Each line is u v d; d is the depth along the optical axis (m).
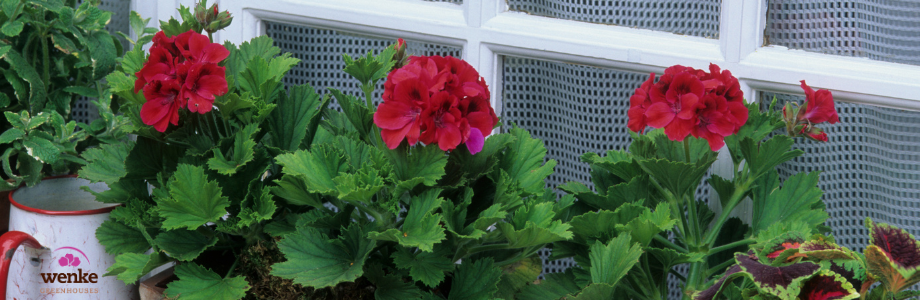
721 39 1.65
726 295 1.58
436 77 1.48
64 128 1.76
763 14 1.64
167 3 1.85
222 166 1.54
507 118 1.78
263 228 1.59
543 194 1.57
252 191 1.58
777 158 1.57
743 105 1.53
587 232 1.58
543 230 1.47
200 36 1.54
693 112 1.50
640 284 1.63
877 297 1.45
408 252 1.53
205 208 1.54
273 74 1.61
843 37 1.62
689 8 1.67
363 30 1.80
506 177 1.54
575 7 1.71
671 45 1.67
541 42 1.71
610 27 1.70
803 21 1.63
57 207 1.77
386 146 1.52
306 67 1.86
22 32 1.79
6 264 1.58
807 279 1.42
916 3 1.59
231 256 1.64
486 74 1.75
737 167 1.62
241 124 1.61
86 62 1.80
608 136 1.74
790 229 1.55
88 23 1.78
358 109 1.54
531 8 1.74
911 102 1.58
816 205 1.62
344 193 1.48
